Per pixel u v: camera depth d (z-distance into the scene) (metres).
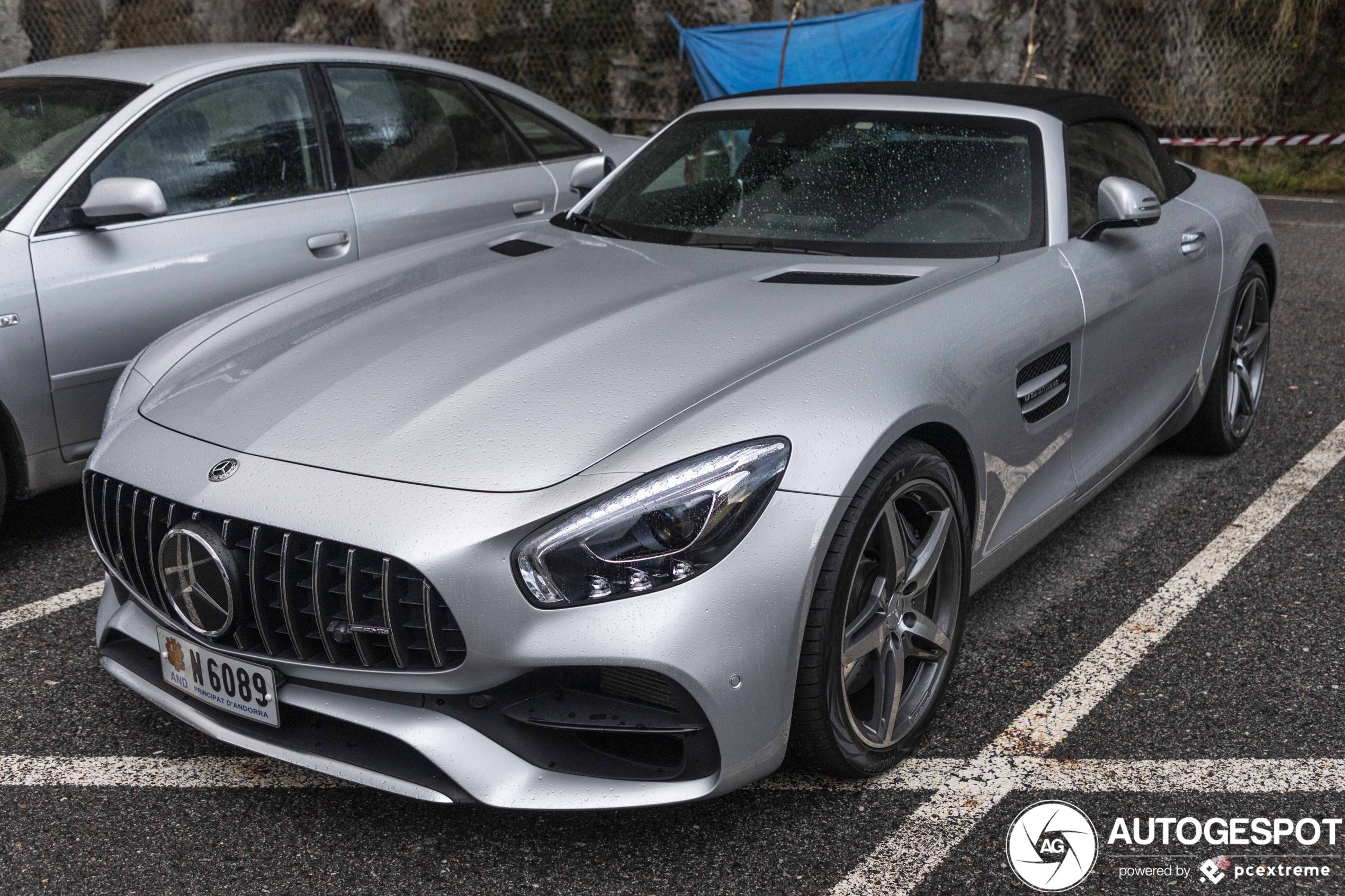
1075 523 3.60
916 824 2.19
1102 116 3.48
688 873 2.06
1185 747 2.43
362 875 2.06
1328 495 3.74
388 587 1.89
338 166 4.21
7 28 12.19
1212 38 12.25
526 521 1.88
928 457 2.22
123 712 2.62
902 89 3.49
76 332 3.38
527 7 12.62
